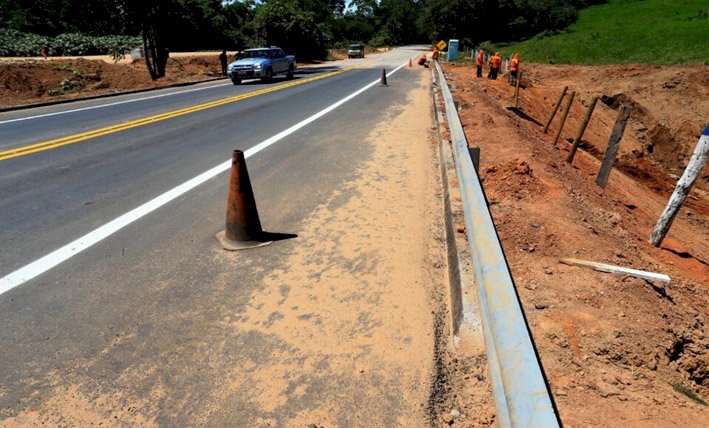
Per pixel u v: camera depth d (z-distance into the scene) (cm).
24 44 3653
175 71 2770
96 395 218
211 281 326
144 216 447
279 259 360
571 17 5972
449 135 713
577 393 216
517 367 145
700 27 3444
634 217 745
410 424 197
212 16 5297
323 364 237
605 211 600
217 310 289
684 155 2248
